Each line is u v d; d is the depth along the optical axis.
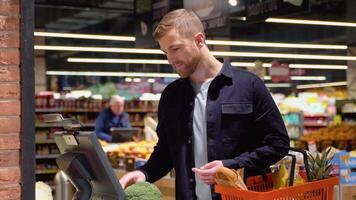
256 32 19.11
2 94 2.63
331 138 7.72
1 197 2.61
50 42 18.44
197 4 7.45
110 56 19.97
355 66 14.62
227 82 2.70
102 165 1.98
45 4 12.38
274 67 14.08
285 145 2.61
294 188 2.15
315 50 18.64
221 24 7.01
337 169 4.15
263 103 2.66
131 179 2.72
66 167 2.07
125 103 14.84
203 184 2.66
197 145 2.70
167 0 8.12
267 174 2.52
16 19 2.66
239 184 2.16
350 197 4.14
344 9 11.25
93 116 14.02
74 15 16.72
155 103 15.16
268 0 6.60
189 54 2.59
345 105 12.41
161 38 2.58
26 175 2.65
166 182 4.97
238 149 2.68
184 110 2.76
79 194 2.09
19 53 2.67
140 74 18.66
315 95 15.77
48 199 2.94
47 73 19.61
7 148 2.63
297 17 11.68
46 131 13.02
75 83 20.30
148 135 7.96
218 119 2.66
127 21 18.53
